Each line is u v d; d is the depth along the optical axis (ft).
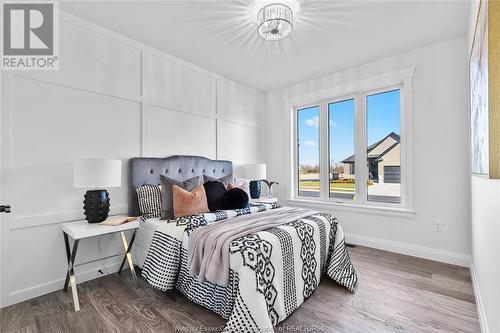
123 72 9.18
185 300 6.85
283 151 15.01
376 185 11.69
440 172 9.69
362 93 12.01
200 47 10.03
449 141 9.50
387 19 8.13
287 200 14.69
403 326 5.71
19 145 6.97
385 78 11.00
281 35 8.04
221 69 12.26
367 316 6.10
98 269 8.44
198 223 7.30
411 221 10.37
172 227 7.29
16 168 6.91
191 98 11.54
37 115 7.29
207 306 6.15
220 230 6.42
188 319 6.00
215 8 7.62
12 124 6.86
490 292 4.90
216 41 9.58
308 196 14.29
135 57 9.53
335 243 8.12
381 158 11.53
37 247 7.22
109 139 8.82
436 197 9.78
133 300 6.88
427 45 9.91
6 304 6.65
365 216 11.68
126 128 9.29
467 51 8.94
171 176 10.30
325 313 6.23
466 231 9.14
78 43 8.08
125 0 7.27
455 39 9.36
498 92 3.26
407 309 6.39
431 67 9.86
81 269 8.07
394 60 10.77
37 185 7.26
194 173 11.26
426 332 5.51
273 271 5.71
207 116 12.35
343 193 12.78
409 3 7.33
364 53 10.55
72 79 7.93
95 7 7.59
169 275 6.78
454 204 9.40
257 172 13.08
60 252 7.64
